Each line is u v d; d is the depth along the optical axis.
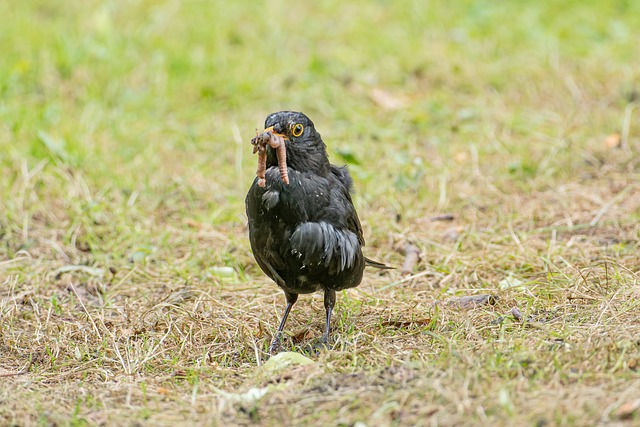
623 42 17.36
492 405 6.84
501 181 13.04
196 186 13.23
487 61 16.89
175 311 9.80
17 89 15.66
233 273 10.91
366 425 6.79
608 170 13.21
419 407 6.95
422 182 13.09
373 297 10.05
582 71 16.36
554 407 6.73
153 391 7.91
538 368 7.46
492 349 7.99
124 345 9.09
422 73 16.58
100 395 7.79
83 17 18.02
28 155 13.38
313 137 8.72
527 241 11.25
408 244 11.48
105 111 15.29
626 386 7.02
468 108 15.46
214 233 11.94
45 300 10.28
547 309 9.11
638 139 14.06
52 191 12.71
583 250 10.74
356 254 8.87
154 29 17.77
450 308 9.46
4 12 18.14
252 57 16.94
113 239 11.80
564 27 17.94
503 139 14.26
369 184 13.02
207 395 7.71
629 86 15.81
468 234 11.49
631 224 11.44
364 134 14.70
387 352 8.36
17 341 9.23
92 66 16.38
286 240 8.62
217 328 9.39
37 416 7.39
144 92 15.84
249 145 14.46
